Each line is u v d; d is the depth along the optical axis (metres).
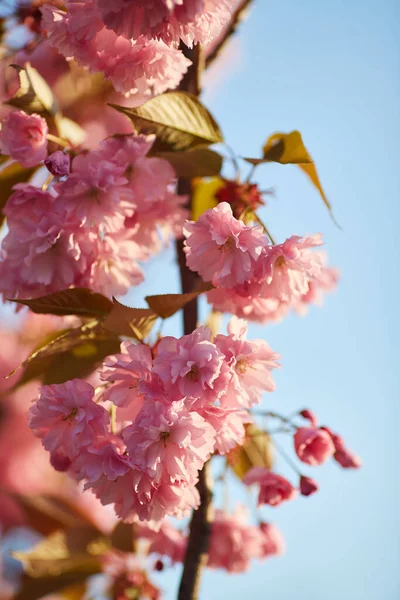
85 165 1.38
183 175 1.44
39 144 1.40
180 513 1.34
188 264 1.35
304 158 1.41
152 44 1.37
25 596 1.54
